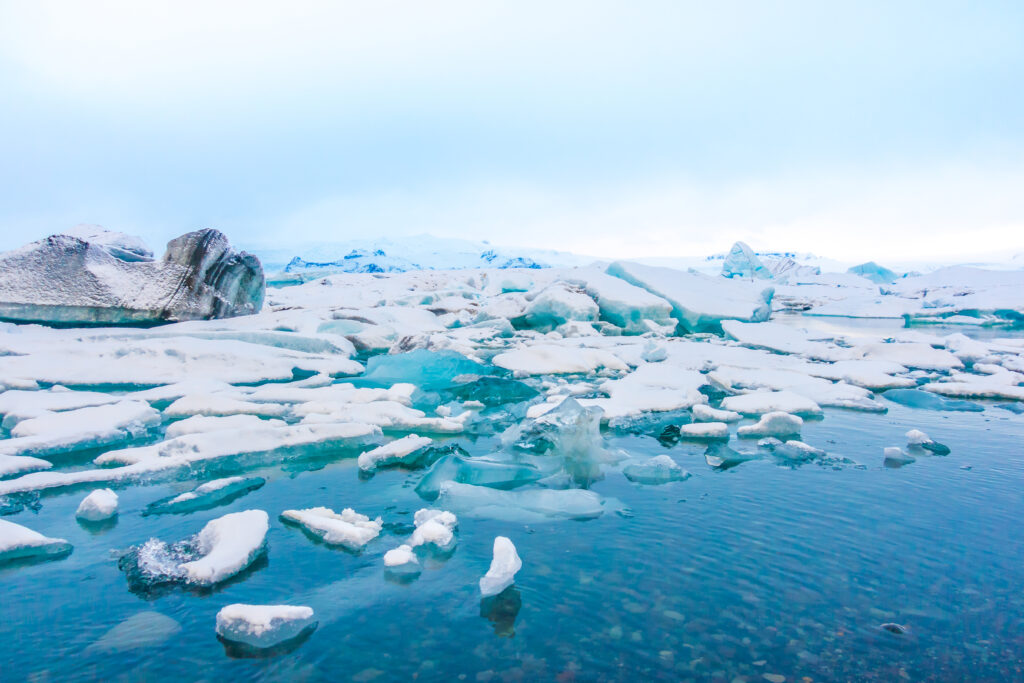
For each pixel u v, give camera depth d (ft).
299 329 39.75
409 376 29.19
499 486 14.12
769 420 19.31
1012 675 6.89
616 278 63.72
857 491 13.56
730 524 11.51
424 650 7.35
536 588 8.90
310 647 7.43
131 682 6.76
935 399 24.93
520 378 30.50
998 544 10.59
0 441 15.74
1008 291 79.71
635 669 6.97
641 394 24.30
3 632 7.76
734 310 56.70
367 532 10.75
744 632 7.75
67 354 28.22
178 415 20.61
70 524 11.55
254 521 10.62
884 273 169.89
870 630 7.82
